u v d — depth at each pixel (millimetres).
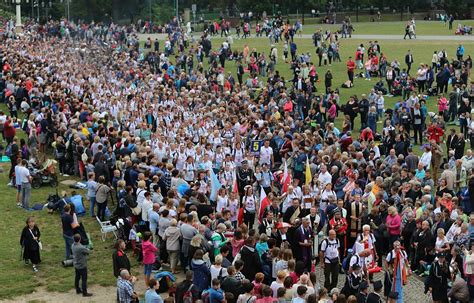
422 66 65812
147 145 41750
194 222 30719
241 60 81188
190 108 54562
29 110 55344
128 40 97812
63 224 32906
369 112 52344
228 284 25484
